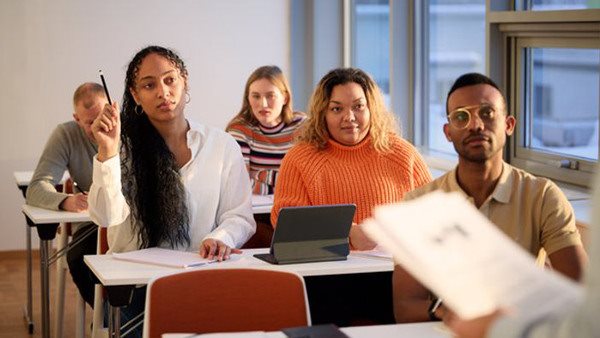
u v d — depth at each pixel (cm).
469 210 136
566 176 439
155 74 340
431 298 266
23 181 535
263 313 246
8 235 695
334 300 347
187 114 718
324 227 312
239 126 505
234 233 344
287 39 728
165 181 343
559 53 442
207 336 205
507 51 466
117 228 347
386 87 660
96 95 464
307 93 730
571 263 261
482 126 257
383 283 347
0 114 688
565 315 111
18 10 683
